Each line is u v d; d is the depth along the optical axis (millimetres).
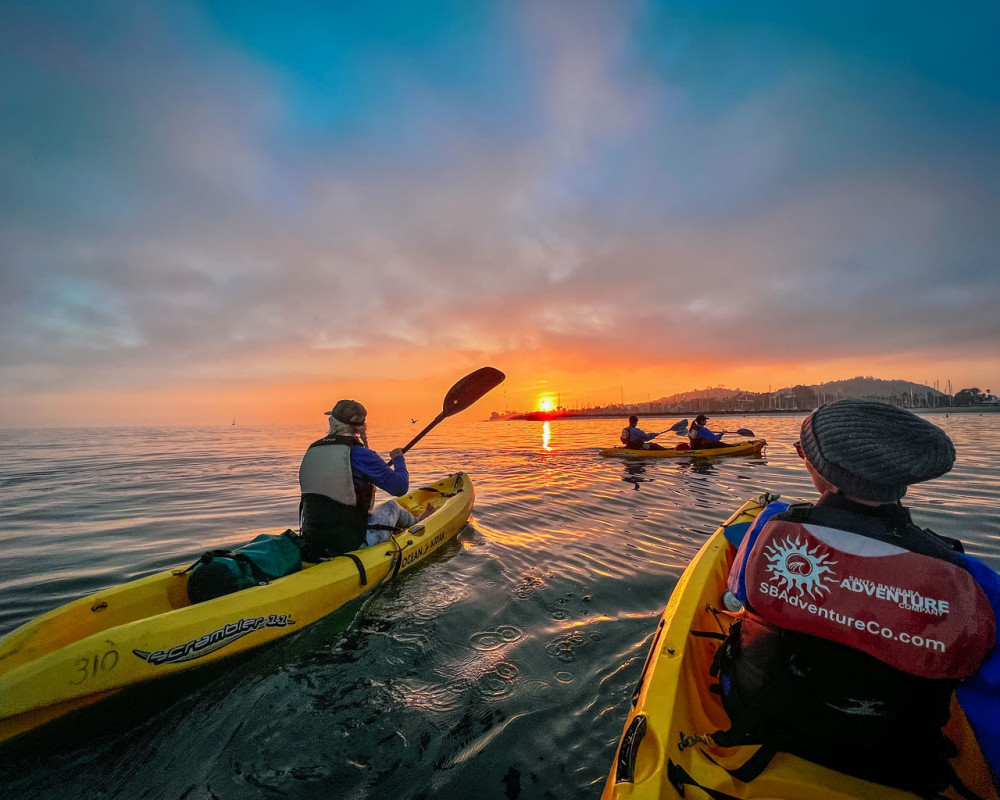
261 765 2084
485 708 2398
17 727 2098
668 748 1464
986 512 6051
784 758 1418
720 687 1702
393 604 3607
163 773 2055
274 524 6430
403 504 6016
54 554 5062
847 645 1179
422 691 2564
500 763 2047
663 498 7359
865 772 1312
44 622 2572
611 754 2074
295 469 12914
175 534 5906
